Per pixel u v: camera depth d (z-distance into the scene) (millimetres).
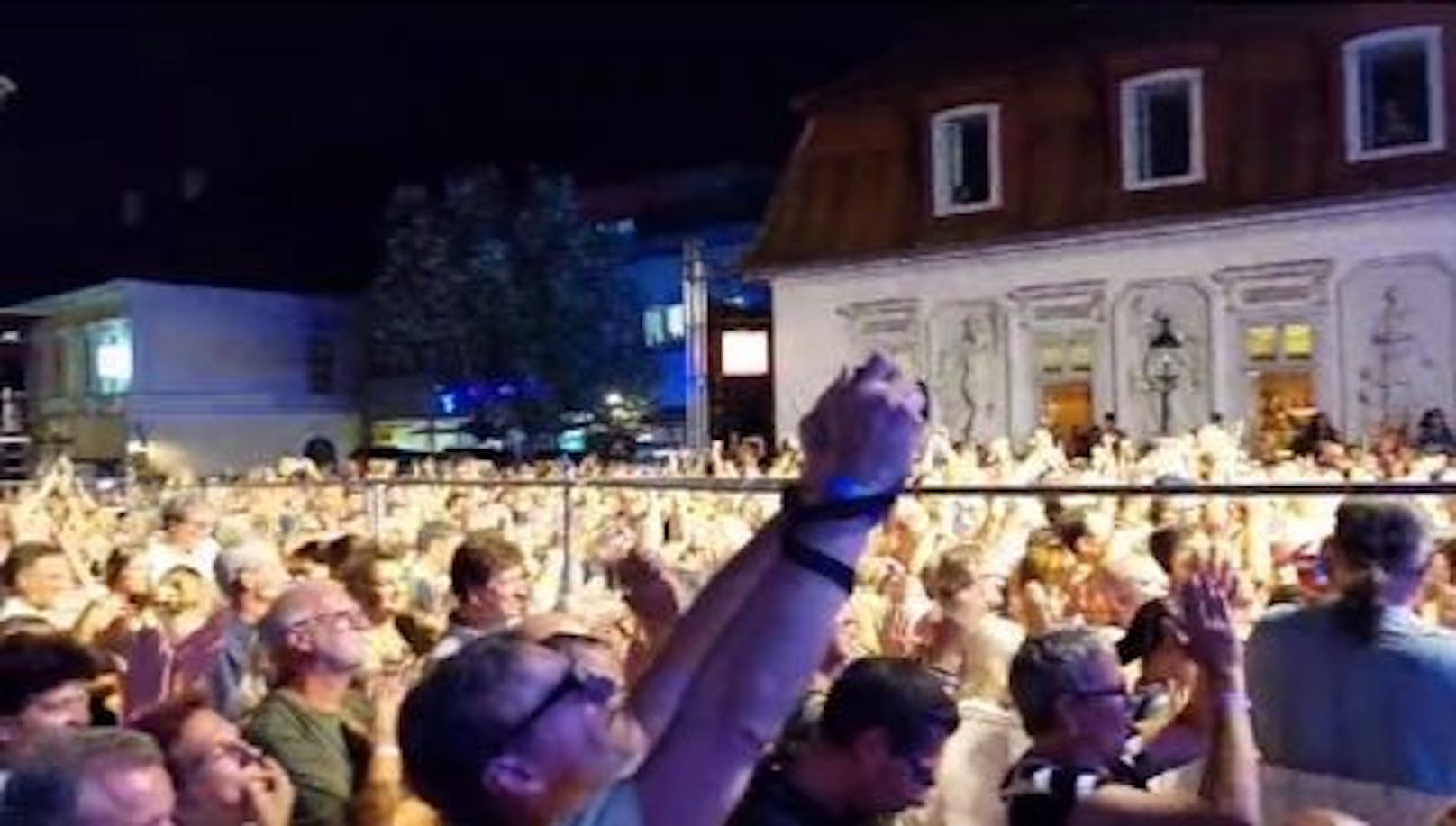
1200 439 22156
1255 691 5086
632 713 2912
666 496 13977
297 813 5035
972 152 38875
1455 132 31734
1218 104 34844
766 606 2596
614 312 54344
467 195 54906
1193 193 34938
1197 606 4109
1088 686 4086
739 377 44688
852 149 41469
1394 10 32500
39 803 3369
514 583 6582
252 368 59625
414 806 4938
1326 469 20094
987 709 6281
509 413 53375
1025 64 37625
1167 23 35781
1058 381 37438
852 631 7938
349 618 5336
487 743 2596
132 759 3455
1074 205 36844
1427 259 31969
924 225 39500
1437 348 31828
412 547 12688
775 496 11695
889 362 2688
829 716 3799
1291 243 33750
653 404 54625
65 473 21281
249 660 6539
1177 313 35469
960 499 11078
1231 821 3758
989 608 7793
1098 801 3881
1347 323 33031
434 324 53969
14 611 8016
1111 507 11047
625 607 6926
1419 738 4695
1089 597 7938
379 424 60062
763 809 3779
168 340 58062
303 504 18781
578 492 13633
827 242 41375
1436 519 9016
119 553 10656
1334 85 33344
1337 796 4855
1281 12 34219
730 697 2584
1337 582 4988
